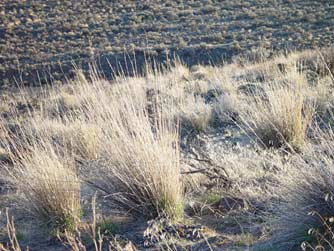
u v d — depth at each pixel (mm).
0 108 11367
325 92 8383
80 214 5172
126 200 4859
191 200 5137
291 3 40781
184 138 8195
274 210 4359
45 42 36969
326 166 4199
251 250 4000
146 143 4844
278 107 6562
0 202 6121
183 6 42312
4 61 33281
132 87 6730
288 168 5059
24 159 5641
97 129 7074
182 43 32906
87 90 7668
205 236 4391
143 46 32031
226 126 8711
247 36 34375
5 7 44438
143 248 4391
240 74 14000
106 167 5230
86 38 37062
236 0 42875
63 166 5691
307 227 3932
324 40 31234
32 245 4914
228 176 5367
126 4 44062
